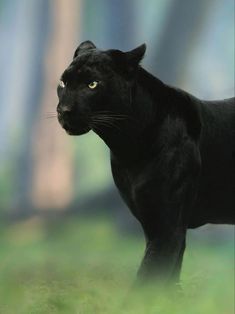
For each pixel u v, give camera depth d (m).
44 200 21.70
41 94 24.41
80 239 15.91
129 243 15.15
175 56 21.08
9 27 29.42
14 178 23.08
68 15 24.89
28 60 27.48
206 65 25.81
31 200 21.92
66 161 23.00
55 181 22.77
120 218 17.33
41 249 13.65
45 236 16.67
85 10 25.28
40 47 24.95
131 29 25.48
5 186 22.67
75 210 18.67
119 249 13.48
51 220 18.70
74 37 25.00
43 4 24.97
